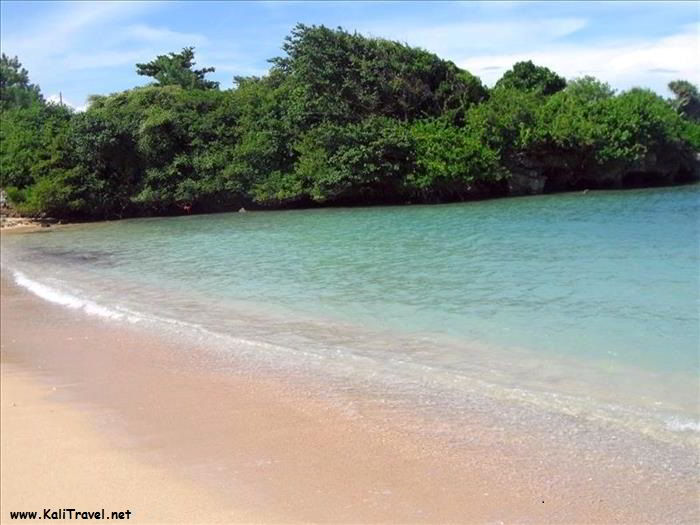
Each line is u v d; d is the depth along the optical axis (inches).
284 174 1726.1
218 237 1099.3
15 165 1704.0
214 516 205.2
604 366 344.2
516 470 227.3
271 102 1806.1
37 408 313.3
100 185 1675.7
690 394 298.4
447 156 1667.1
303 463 239.9
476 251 789.2
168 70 2361.0
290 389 325.7
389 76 1790.1
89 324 501.0
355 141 1644.9
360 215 1411.2
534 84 2319.1
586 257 708.7
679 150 2009.1
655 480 215.9
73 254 962.7
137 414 299.7
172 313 521.3
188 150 1755.7
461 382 326.3
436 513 200.8
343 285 605.0
